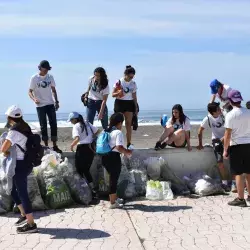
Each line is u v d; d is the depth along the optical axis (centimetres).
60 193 815
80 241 628
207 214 759
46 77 966
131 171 919
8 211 803
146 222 718
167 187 894
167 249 589
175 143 995
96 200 870
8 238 649
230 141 804
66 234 661
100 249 593
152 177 942
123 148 796
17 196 710
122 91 1000
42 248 602
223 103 991
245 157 793
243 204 809
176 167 992
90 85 998
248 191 837
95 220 734
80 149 877
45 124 974
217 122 958
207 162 1003
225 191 941
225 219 726
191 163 997
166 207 814
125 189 880
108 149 803
